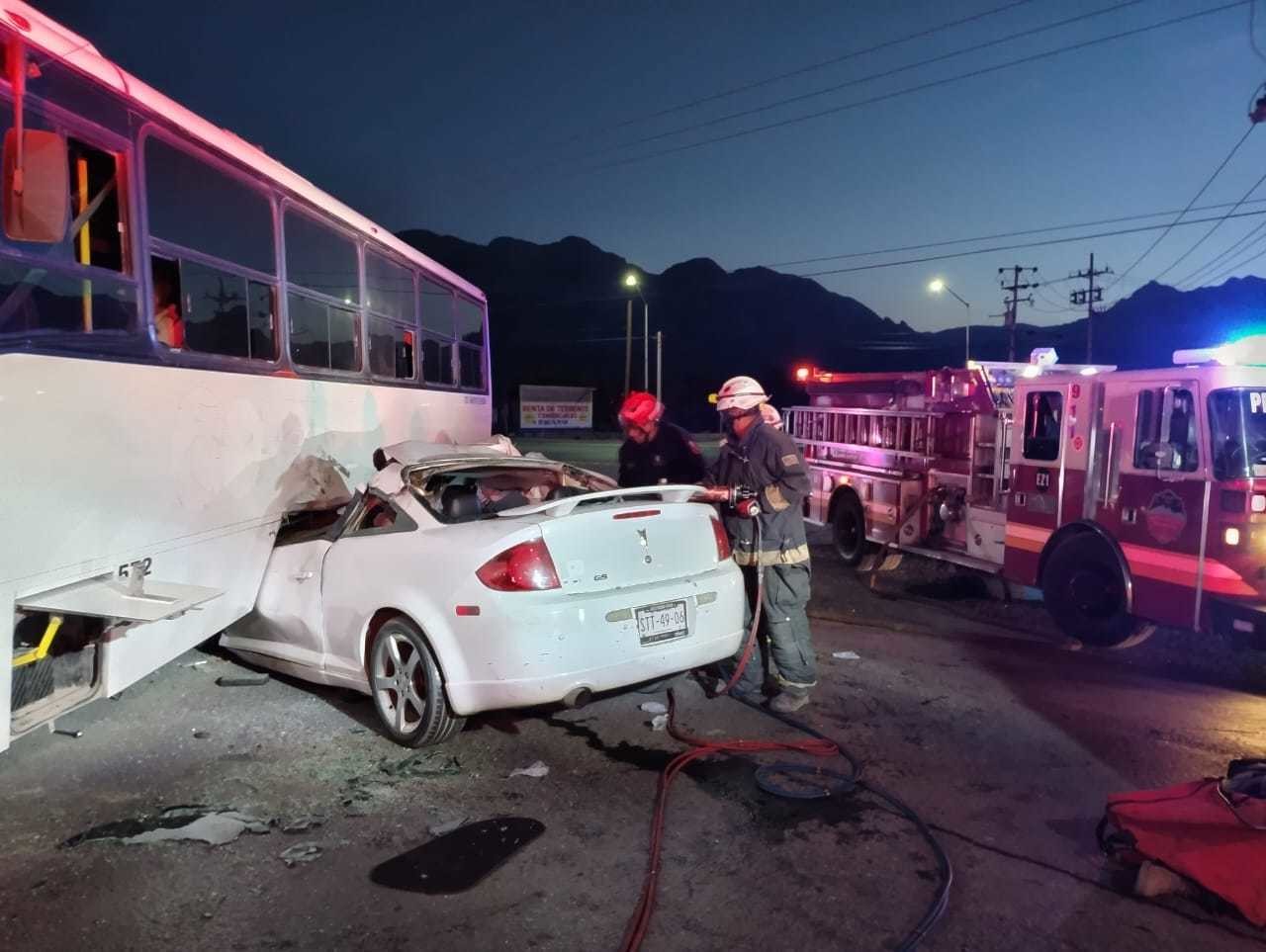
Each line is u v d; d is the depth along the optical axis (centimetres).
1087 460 760
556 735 503
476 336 1212
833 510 1204
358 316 762
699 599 502
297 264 637
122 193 429
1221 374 645
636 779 445
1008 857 369
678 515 513
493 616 440
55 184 354
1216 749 496
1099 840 370
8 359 347
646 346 4941
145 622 415
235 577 540
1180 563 674
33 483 361
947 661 680
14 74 358
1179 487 675
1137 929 317
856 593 978
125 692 560
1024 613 889
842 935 312
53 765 445
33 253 363
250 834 379
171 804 404
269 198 593
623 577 479
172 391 465
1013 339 4728
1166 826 342
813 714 546
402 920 317
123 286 427
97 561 404
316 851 364
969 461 953
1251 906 317
